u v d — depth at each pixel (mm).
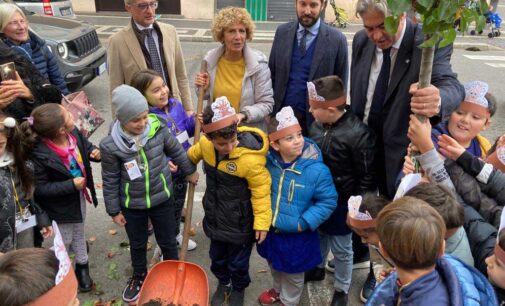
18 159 2439
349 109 2791
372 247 2107
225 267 2842
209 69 3219
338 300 2824
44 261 1370
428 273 1350
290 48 3246
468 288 1332
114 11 15594
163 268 2693
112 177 2689
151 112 3047
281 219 2562
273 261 2672
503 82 8609
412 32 2434
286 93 3322
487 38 13250
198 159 2807
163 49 3480
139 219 2801
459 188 2061
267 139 2584
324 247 3006
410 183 1813
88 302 2787
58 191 2697
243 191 2584
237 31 3016
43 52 3486
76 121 3018
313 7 3094
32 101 2959
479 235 1830
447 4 1382
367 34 2561
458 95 2225
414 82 2449
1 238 2424
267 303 2918
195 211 4039
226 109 2375
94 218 3896
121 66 3432
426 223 1333
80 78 6488
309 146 2596
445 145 2137
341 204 2707
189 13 15523
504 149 2092
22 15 3221
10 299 1276
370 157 2596
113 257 3404
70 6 9094
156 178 2723
